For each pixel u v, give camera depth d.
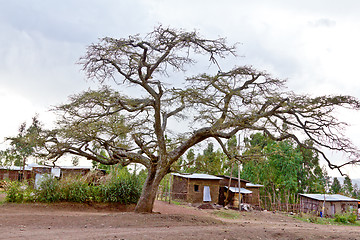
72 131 15.43
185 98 16.98
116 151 17.36
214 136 17.17
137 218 14.17
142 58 15.36
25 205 18.83
